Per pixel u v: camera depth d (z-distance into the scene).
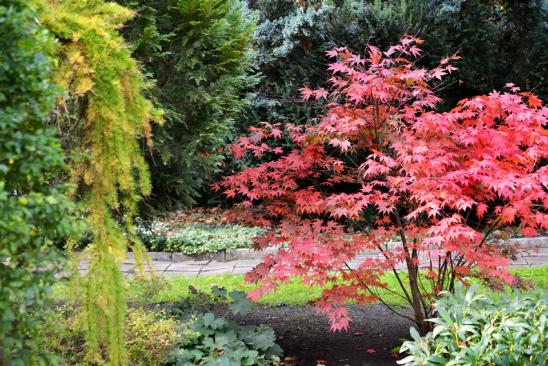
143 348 2.85
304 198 3.54
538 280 5.32
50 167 1.97
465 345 2.68
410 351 2.87
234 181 3.76
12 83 1.69
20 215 1.58
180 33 4.29
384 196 3.36
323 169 4.30
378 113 3.62
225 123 4.77
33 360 1.85
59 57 2.12
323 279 3.38
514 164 3.45
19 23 1.63
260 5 9.03
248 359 3.19
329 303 3.40
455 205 3.18
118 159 2.19
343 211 3.21
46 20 2.05
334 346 3.91
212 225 8.19
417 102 3.75
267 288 3.34
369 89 3.45
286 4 8.90
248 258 6.96
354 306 4.87
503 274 3.20
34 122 1.82
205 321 3.51
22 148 1.69
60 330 2.03
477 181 3.45
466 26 7.92
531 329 2.65
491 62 8.01
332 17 7.95
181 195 4.91
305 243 3.32
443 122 3.34
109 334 2.20
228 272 6.27
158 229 7.69
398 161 3.41
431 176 3.32
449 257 3.49
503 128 3.48
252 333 3.55
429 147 3.40
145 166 2.35
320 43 8.20
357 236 3.56
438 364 2.68
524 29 8.33
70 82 2.14
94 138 2.18
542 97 8.18
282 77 8.47
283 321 4.48
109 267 2.16
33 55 1.70
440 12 7.80
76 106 2.23
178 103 4.43
